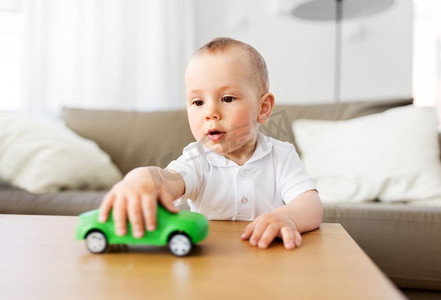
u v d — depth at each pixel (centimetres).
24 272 41
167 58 232
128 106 231
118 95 228
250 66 67
